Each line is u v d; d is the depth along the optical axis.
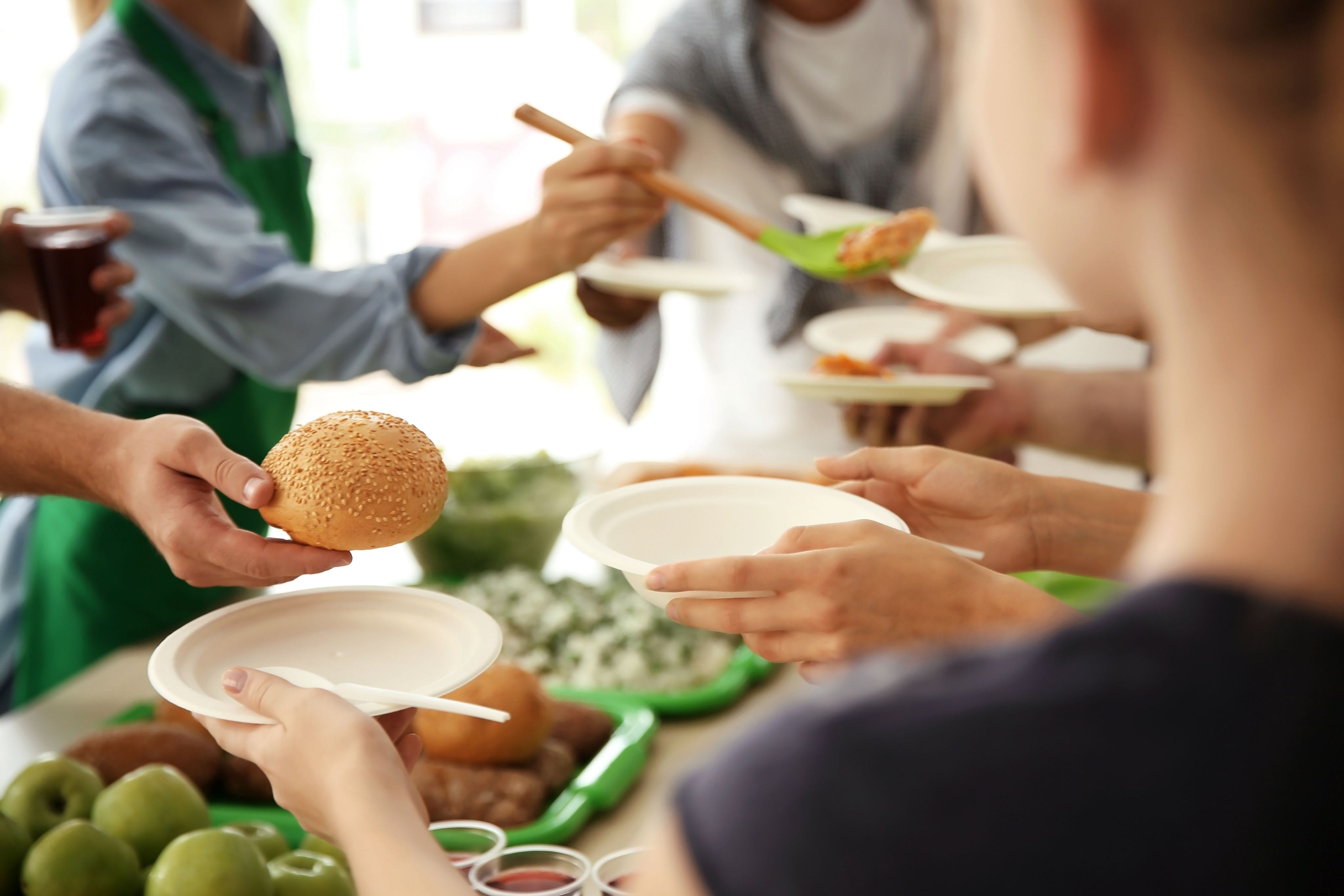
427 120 5.27
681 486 1.11
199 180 1.98
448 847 1.12
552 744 1.43
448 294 1.88
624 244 2.32
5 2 4.01
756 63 2.49
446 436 2.33
